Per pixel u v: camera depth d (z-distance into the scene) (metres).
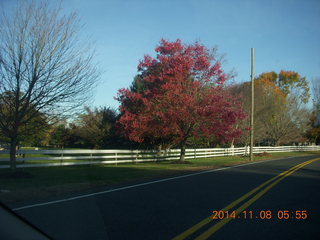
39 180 12.54
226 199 9.52
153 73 23.20
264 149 42.94
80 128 34.47
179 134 22.33
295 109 49.72
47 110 13.38
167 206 8.44
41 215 7.13
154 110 21.73
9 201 8.55
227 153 35.12
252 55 29.64
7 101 12.84
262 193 10.61
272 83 60.94
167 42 22.77
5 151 15.39
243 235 6.24
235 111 22.41
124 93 22.66
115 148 32.53
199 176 15.10
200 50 22.97
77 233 6.02
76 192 10.20
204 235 6.13
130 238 5.86
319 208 8.70
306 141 61.09
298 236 6.29
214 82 22.91
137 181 13.10
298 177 15.30
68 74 13.46
